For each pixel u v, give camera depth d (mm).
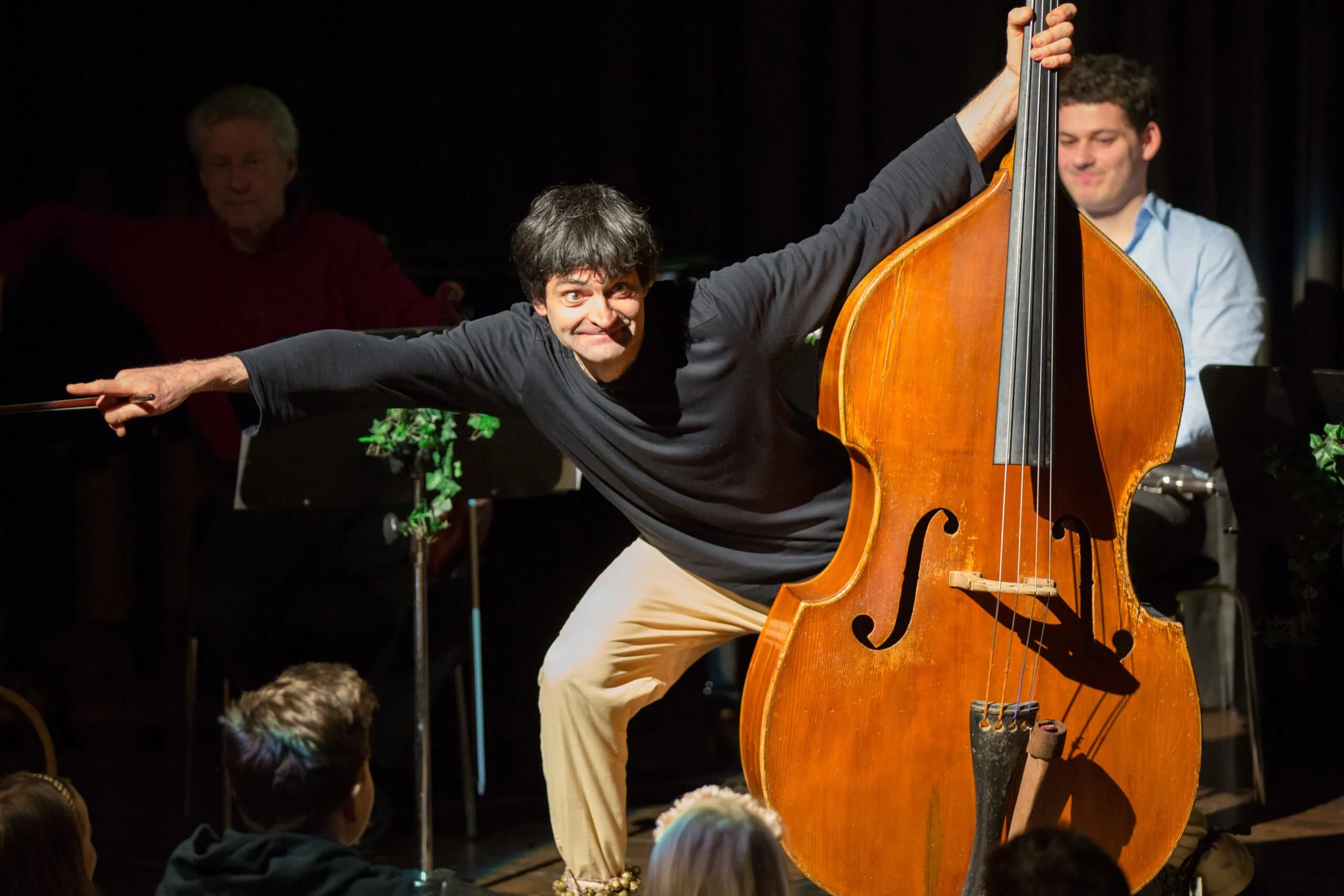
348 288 10992
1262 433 8078
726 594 7250
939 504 6562
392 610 10180
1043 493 6609
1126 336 6703
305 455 8516
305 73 15984
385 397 6898
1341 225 12805
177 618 14695
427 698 8570
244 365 6664
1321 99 12750
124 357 11242
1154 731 6695
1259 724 9727
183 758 11812
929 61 14445
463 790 10398
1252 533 8320
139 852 9547
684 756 11703
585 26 15742
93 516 14742
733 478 6898
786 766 6453
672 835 4086
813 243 6820
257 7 15875
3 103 15664
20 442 11398
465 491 8789
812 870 6508
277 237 10914
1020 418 6512
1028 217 6516
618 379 6711
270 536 10141
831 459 7148
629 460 6926
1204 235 10914
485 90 15914
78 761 11734
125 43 15750
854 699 6480
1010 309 6516
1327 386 7809
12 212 15781
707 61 15453
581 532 12531
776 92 15016
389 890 4914
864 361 6500
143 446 13125
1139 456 6750
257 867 4859
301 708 5145
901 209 6879
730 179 15547
